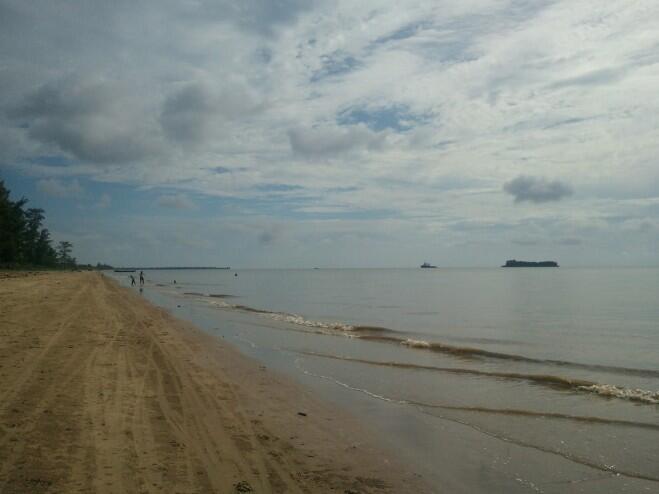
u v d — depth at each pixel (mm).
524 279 115875
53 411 7652
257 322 28219
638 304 43781
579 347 21156
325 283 102750
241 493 5641
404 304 45562
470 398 11617
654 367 16469
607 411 10555
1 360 10680
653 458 7770
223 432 7867
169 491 5445
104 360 11898
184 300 46562
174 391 10023
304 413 9711
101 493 5168
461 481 6785
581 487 6684
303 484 6195
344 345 20016
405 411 10352
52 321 17391
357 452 7684
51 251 119000
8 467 5523
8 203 79500
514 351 19953
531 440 8602
